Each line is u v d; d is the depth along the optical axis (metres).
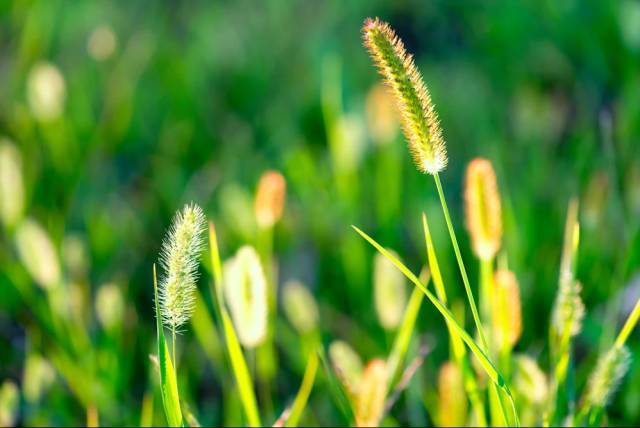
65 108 1.04
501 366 0.55
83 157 0.99
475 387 0.55
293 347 0.73
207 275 0.79
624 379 0.69
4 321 0.78
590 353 0.70
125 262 0.86
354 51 1.20
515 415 0.51
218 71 1.19
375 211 0.88
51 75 0.88
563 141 1.04
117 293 0.69
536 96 1.06
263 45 1.22
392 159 0.80
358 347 0.73
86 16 1.26
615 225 0.78
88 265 0.83
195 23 1.28
